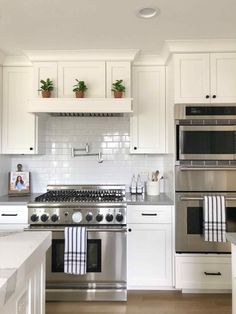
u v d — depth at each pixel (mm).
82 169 3330
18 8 2029
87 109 2719
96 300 2607
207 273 2660
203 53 2697
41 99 2725
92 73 2873
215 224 2576
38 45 2689
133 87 3018
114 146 3328
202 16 2170
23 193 3168
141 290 2756
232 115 2666
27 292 1145
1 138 3014
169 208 2707
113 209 2646
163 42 2650
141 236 2699
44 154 3326
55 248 2600
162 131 3020
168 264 2701
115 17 2170
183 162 2680
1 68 2996
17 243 1245
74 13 2107
